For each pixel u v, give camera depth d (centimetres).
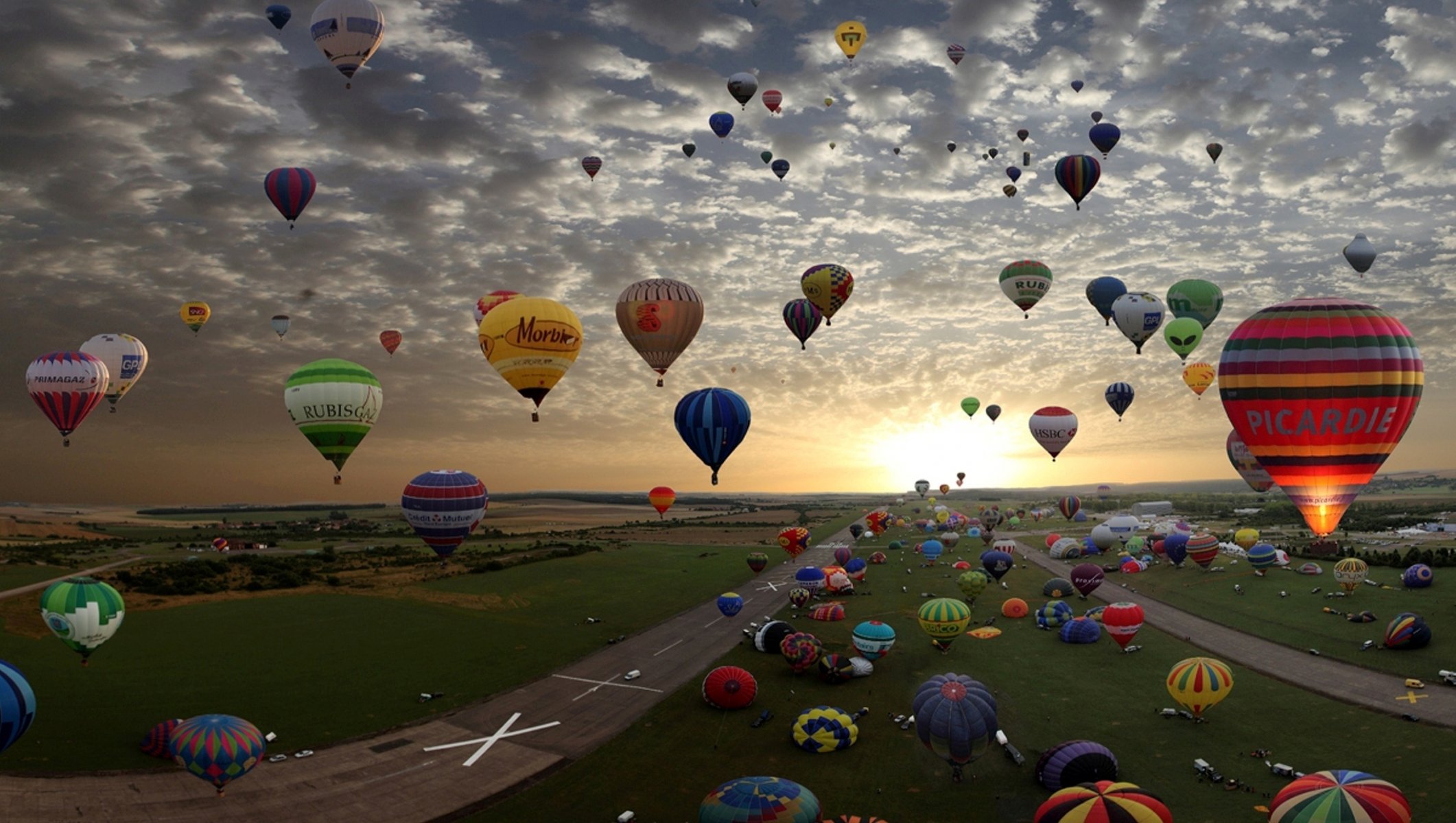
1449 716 4081
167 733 3862
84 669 5053
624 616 7188
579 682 5191
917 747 4034
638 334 5816
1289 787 2973
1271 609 6662
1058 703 4631
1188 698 4216
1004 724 4328
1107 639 6075
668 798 3559
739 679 4603
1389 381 3928
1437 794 3278
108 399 7138
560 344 5534
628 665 5584
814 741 4000
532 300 5550
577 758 3988
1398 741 3838
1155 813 2908
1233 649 5675
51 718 4228
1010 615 6938
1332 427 3997
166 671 5128
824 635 6438
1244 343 4206
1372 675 4869
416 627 6469
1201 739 4025
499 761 3947
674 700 4800
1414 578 6700
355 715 4547
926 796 3525
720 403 5772
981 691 3766
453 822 3353
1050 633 6322
